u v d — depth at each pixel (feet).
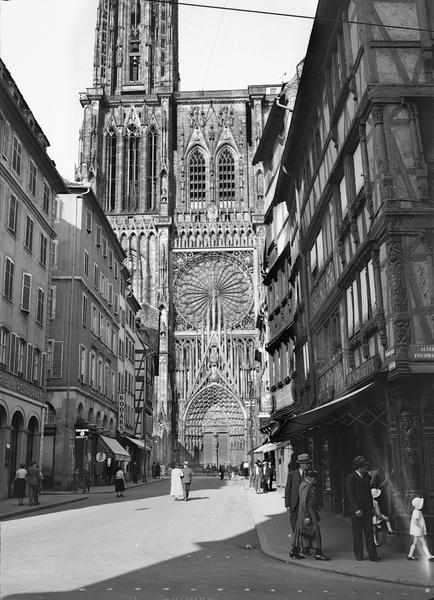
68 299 160.56
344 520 74.74
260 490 143.64
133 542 58.34
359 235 67.00
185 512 91.04
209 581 39.27
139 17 385.29
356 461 48.52
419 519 47.57
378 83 59.67
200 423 333.21
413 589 37.19
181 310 337.11
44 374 133.80
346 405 67.82
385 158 57.93
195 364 334.44
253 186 350.43
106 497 129.18
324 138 83.92
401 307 54.54
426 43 60.44
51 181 140.77
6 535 64.08
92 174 342.23
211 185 351.87
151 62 376.68
